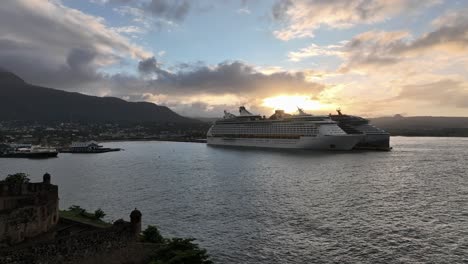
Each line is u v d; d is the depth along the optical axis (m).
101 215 69.06
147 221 76.44
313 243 61.78
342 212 80.38
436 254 56.38
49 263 35.25
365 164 167.75
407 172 141.75
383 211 81.00
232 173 147.12
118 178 140.75
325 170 148.00
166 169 169.00
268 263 54.28
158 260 43.75
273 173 142.75
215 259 55.91
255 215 79.38
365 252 57.56
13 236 43.28
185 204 91.56
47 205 49.53
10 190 52.56
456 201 90.31
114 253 41.91
